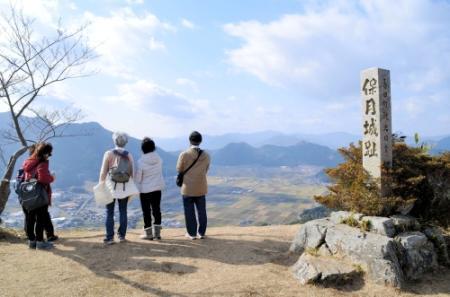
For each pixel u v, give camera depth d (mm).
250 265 5914
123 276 5438
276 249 6805
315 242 6246
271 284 5168
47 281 5230
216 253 6500
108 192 6859
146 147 7215
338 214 6531
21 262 5996
